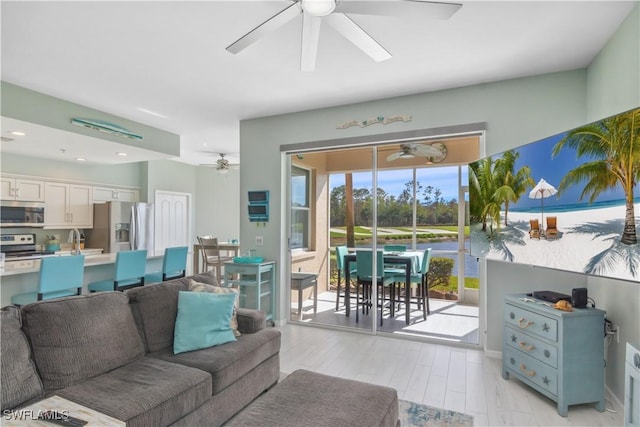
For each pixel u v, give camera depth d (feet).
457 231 12.00
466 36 8.15
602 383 7.59
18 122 11.30
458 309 12.01
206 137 18.02
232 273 13.98
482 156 11.08
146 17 7.37
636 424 5.71
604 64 8.53
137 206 21.16
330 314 13.88
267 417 5.12
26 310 6.18
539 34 8.04
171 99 12.41
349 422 5.03
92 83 10.93
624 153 5.82
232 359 7.24
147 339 7.66
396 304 12.85
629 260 5.74
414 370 9.78
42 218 17.65
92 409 5.12
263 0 6.81
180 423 5.90
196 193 27.40
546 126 10.18
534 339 8.21
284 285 14.47
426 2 5.42
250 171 14.78
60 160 18.48
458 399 8.18
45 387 5.79
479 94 10.98
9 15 7.22
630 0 6.75
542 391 7.93
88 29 7.83
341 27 6.27
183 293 8.37
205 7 7.04
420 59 9.31
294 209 14.56
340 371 9.74
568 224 7.08
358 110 12.77
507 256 9.00
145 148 15.66
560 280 10.01
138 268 13.01
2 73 10.14
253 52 8.96
